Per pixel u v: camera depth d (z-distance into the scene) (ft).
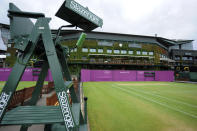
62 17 6.40
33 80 74.90
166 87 51.29
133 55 124.98
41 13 5.48
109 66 118.73
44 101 20.48
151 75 96.94
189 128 12.20
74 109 7.66
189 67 142.72
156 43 132.57
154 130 11.62
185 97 29.12
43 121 4.76
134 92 36.22
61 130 8.10
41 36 5.71
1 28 124.16
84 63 109.60
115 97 27.73
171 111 17.69
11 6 5.46
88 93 32.60
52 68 5.14
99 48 118.11
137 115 15.74
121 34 124.98
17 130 9.93
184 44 203.62
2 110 4.42
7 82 4.63
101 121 13.42
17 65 4.86
